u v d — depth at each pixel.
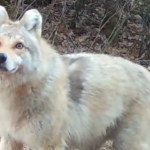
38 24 8.50
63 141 8.84
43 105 8.44
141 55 18.52
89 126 9.14
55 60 8.60
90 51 17.61
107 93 9.10
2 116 8.59
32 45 8.20
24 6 18.52
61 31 18.34
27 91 8.34
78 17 19.42
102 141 9.59
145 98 9.41
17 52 8.04
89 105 9.02
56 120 8.57
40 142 8.65
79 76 9.00
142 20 18.97
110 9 19.19
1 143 9.06
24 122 8.49
